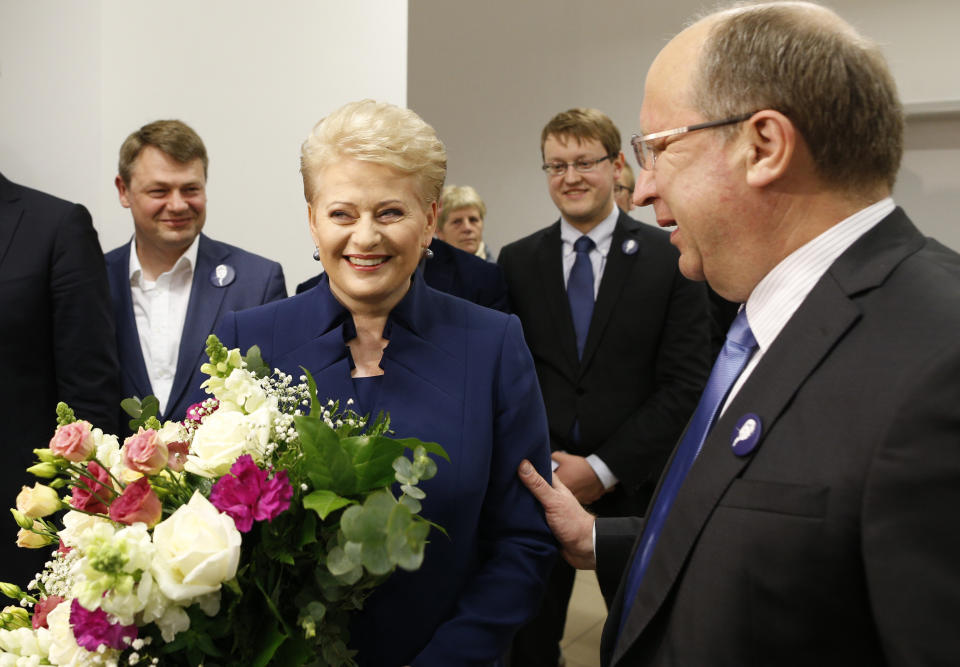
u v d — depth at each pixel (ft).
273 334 3.75
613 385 7.71
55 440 2.74
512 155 17.72
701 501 2.63
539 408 3.84
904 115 2.71
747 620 2.40
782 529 2.35
